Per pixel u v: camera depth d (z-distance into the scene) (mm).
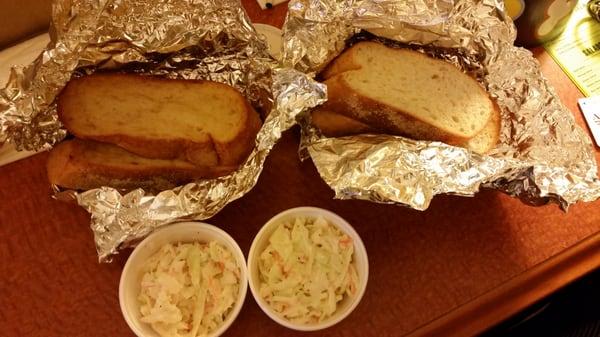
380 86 309
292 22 297
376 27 313
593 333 322
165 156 296
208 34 301
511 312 283
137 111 304
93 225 259
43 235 297
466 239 301
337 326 276
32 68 281
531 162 285
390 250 296
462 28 311
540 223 305
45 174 311
